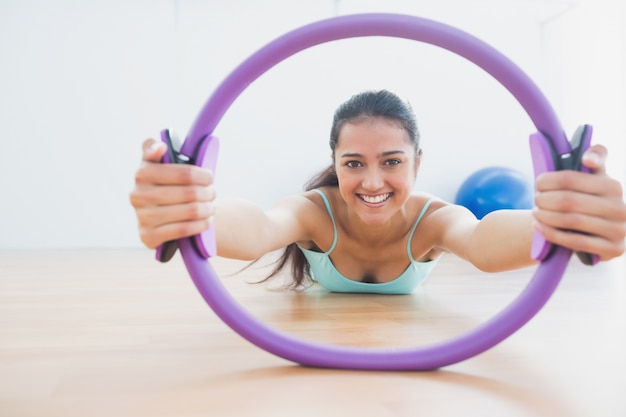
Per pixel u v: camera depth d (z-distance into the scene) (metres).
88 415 0.56
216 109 0.75
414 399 0.61
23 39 3.51
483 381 0.68
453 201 4.20
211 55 3.75
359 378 0.70
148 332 0.96
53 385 0.66
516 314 0.72
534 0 4.03
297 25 3.88
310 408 0.58
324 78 3.96
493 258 0.98
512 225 0.94
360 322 1.08
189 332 0.96
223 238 0.95
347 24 0.78
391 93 1.19
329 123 3.97
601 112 3.82
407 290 1.49
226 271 2.18
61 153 3.56
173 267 2.22
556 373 0.72
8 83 3.49
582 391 0.64
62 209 3.57
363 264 1.42
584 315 1.13
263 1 3.83
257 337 0.76
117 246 3.63
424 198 1.40
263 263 2.55
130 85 3.64
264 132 3.87
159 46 3.68
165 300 1.33
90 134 3.59
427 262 1.43
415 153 1.23
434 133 4.16
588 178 0.64
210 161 0.76
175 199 0.67
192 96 3.72
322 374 0.72
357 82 4.02
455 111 4.20
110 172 3.62
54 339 0.91
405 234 1.37
